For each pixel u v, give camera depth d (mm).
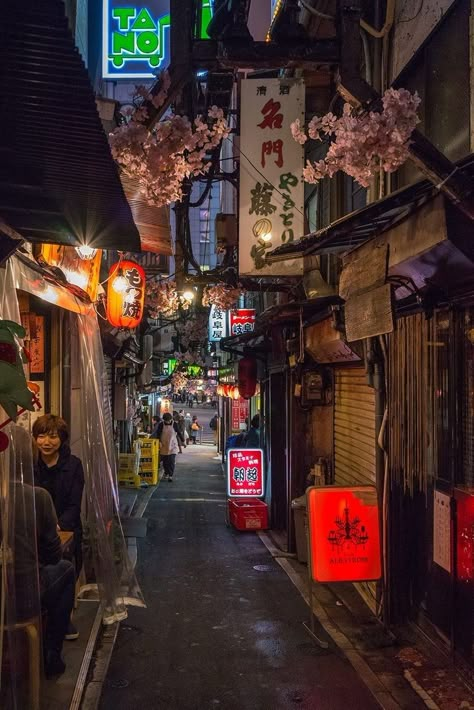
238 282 12094
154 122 4723
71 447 8414
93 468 7727
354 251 6758
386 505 7605
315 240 6043
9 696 3949
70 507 6691
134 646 6992
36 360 7941
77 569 7445
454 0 5797
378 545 7438
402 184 7559
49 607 5562
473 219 4090
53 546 5309
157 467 21281
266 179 8562
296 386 11359
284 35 4602
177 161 4859
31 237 4809
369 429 8828
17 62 2424
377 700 5676
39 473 6738
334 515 7406
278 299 15570
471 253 4641
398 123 4020
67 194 3809
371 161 4418
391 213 5520
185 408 82125
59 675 5715
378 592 7805
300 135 4883
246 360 16484
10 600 4039
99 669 6266
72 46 2314
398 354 7441
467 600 5820
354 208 10016
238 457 14336
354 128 4090
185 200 12000
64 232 4652
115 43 12633
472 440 5840
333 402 11234
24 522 4348
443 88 6125
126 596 8133
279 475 14008
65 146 3102
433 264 5363
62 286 6664
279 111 8555
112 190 3682
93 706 5453
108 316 10070
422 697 5648
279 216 8586
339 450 10836
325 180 11273
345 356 9562
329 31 10148
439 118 6242
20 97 2662
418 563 7078
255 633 7422
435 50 6316
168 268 16297
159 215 8477
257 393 19641
